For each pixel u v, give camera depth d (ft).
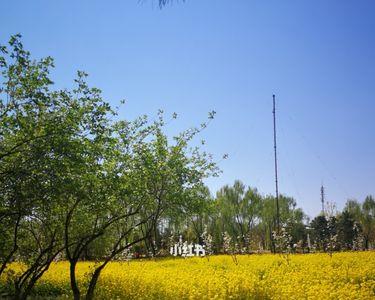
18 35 33.58
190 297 48.14
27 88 35.29
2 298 56.18
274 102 143.74
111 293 56.03
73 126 37.81
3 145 37.60
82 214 48.83
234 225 199.52
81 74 40.34
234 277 58.90
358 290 46.60
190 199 50.80
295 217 206.80
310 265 76.95
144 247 148.46
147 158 48.14
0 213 37.96
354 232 178.50
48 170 35.83
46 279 66.95
